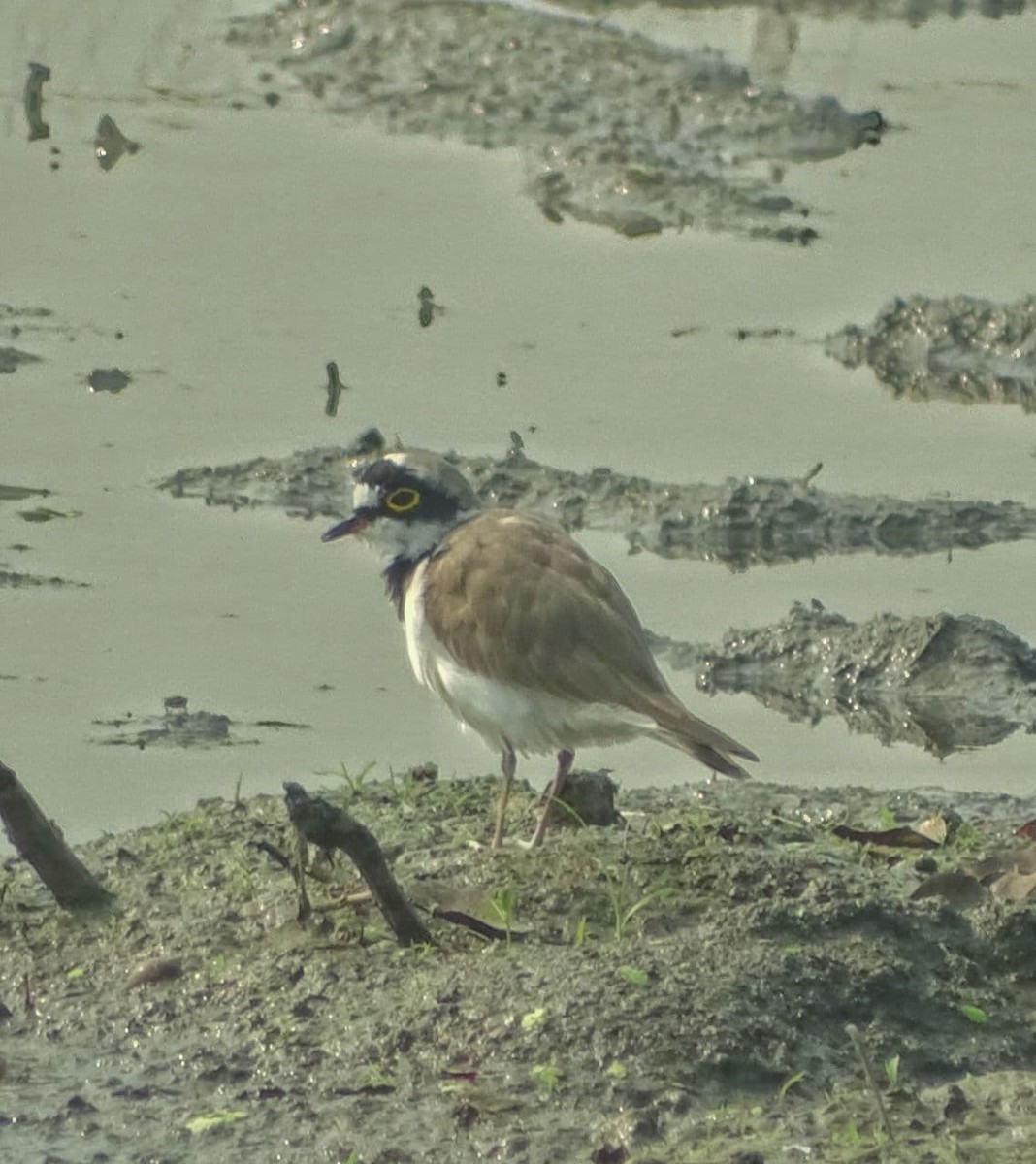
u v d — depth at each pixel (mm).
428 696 13742
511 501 16375
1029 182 22484
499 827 11195
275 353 18891
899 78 25250
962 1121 8898
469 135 23688
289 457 17016
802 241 21281
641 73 24719
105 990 9969
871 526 16109
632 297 20156
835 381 18625
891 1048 9430
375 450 17062
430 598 11781
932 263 20672
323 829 9891
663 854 10766
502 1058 9203
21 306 19797
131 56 25641
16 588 15031
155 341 19141
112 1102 9117
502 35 25438
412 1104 8992
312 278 20438
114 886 10859
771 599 15125
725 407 18047
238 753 12922
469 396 18109
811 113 23906
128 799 12258
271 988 9812
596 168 22750
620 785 12742
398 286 20344
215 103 24516
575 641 11281
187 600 14906
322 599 15000
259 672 13984
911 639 14172
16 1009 9883
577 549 11750
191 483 16672
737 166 22938
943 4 27312
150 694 13680
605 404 18031
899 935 10102
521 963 9750
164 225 21547
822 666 14180
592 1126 8812
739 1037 9289
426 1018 9430
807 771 12898
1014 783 12688
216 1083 9250
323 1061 9305
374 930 10180
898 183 22578
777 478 16703
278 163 23016
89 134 23625
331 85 24844
